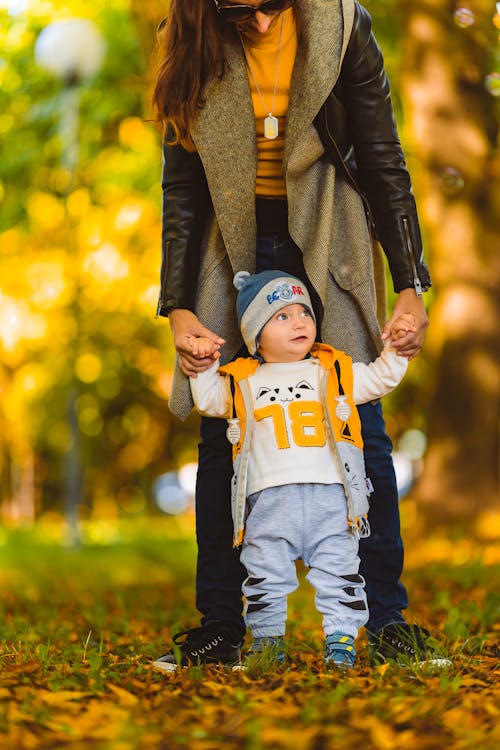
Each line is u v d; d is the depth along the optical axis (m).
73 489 24.50
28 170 19.03
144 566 18.73
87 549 23.34
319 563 4.86
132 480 36.31
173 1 5.11
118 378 28.08
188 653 5.07
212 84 5.09
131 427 31.20
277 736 3.41
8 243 20.92
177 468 33.97
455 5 14.06
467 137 14.30
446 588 10.23
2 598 10.86
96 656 5.08
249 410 4.97
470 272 14.88
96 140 18.58
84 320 23.23
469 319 14.94
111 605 10.28
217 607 5.28
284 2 4.82
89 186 19.03
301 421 4.92
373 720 3.64
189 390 5.28
